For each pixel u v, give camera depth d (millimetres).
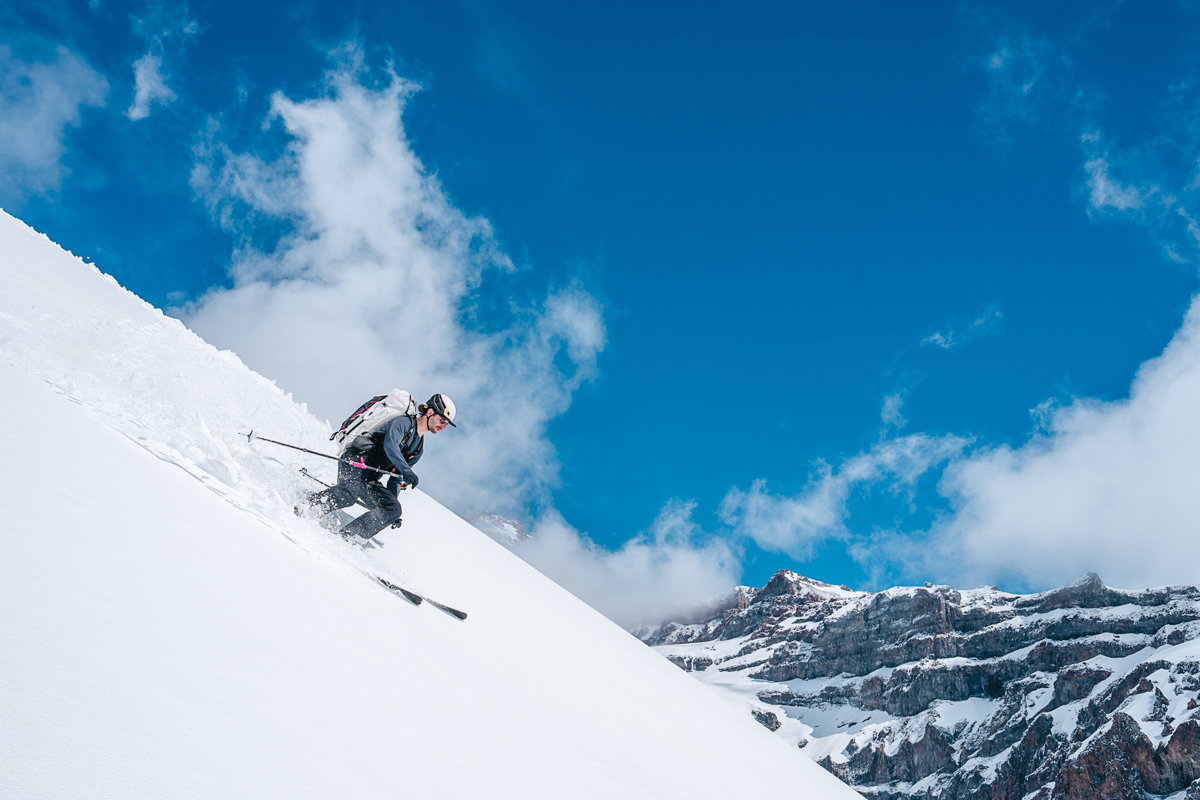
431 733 2561
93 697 1536
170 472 3979
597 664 7418
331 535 5137
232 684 1998
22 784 1146
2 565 1857
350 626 3279
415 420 5910
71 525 2391
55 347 5270
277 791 1604
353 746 2068
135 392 5230
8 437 2928
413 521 8875
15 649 1534
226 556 3111
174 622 2162
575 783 3031
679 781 4516
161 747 1506
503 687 4016
